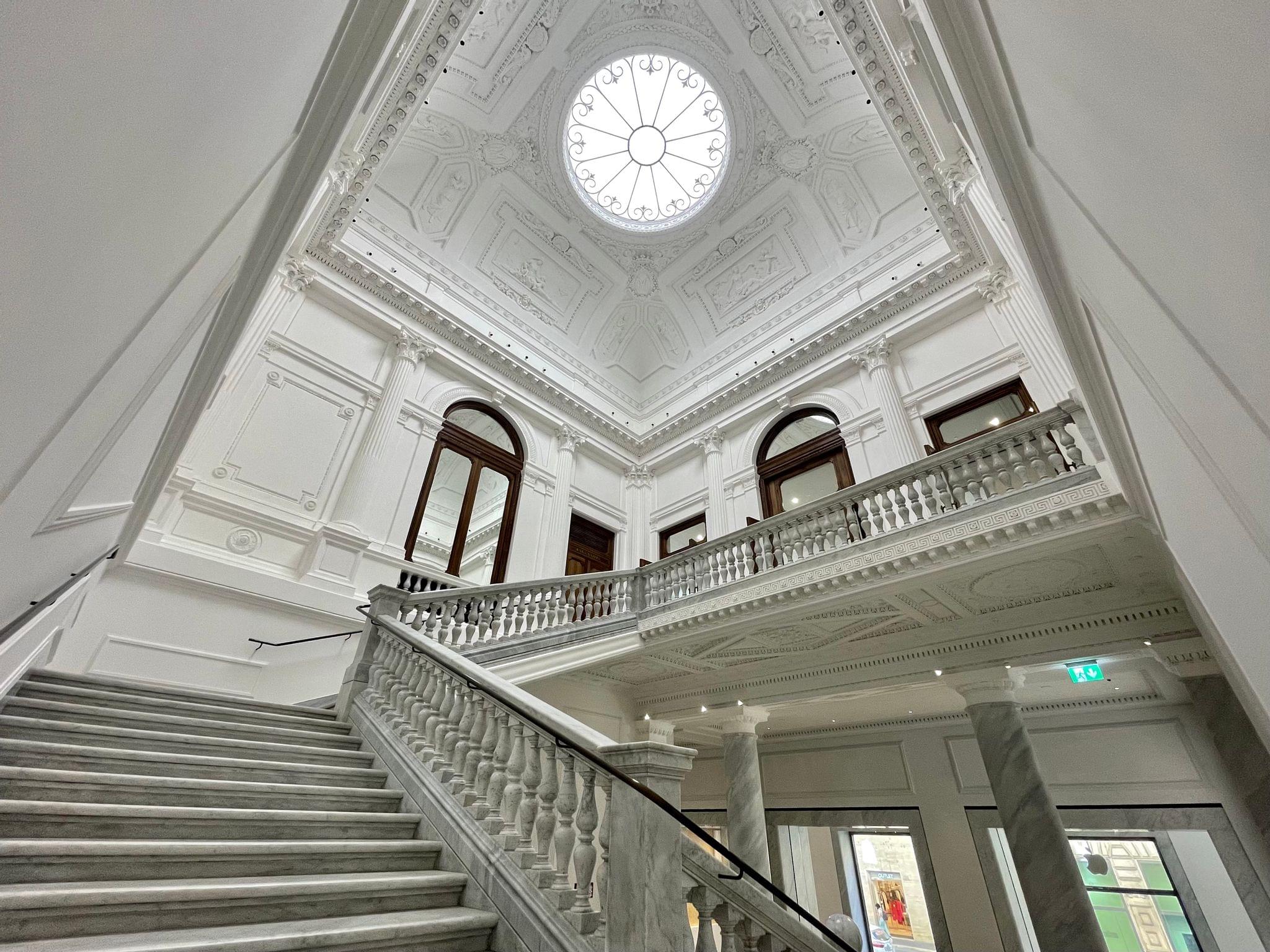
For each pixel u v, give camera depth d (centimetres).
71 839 228
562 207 1173
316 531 746
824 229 1109
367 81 213
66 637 531
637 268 1279
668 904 201
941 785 817
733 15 949
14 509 110
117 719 335
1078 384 304
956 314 894
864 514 571
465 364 1029
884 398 906
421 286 1011
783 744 1005
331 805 319
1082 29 94
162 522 634
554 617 664
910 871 935
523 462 1066
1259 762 437
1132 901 777
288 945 187
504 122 1044
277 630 667
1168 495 275
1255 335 79
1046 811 489
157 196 95
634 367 1351
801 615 574
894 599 541
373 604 514
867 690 632
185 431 350
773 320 1174
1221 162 67
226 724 367
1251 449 107
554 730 260
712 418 1180
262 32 113
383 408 881
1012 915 709
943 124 657
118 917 189
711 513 1083
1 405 75
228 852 235
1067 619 527
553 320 1236
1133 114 89
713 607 623
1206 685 471
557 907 229
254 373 770
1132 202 109
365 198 873
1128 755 724
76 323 86
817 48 930
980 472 507
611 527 1176
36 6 43
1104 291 177
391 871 277
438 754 349
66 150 58
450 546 1026
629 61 1041
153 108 76
